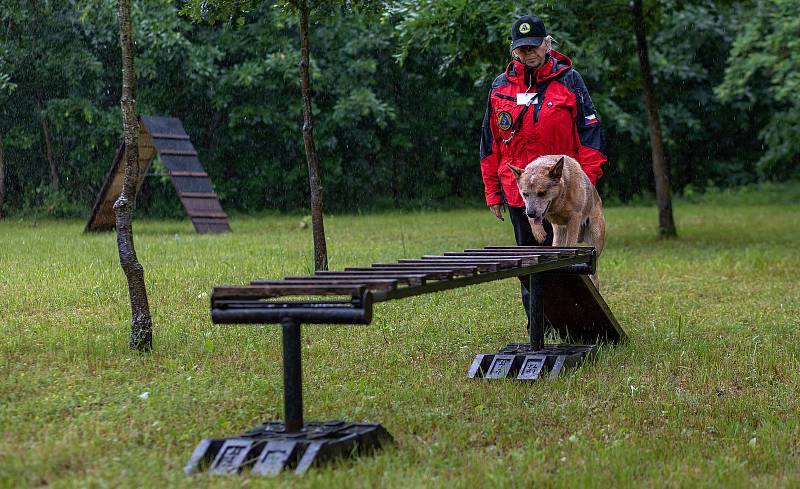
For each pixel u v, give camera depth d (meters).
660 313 8.57
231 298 4.06
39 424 4.45
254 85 26.06
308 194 28.91
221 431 4.38
